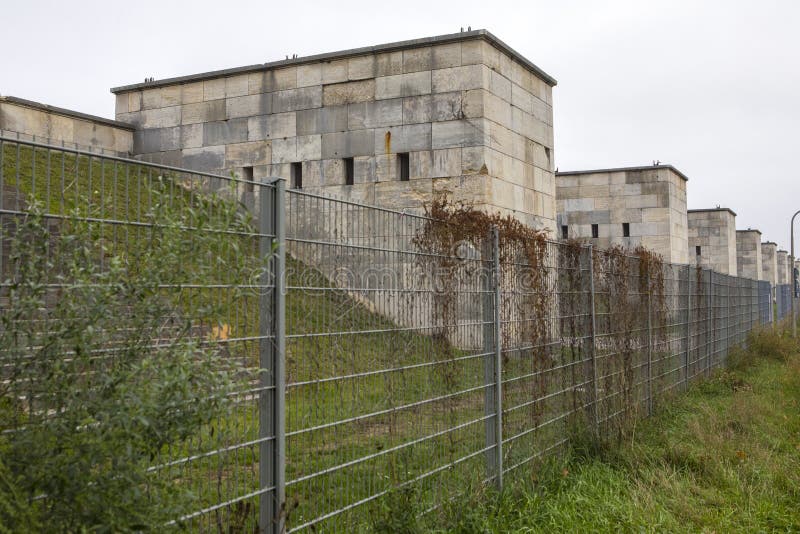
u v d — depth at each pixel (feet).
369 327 15.78
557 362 25.03
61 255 9.48
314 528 13.96
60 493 8.61
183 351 9.77
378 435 15.94
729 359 55.62
